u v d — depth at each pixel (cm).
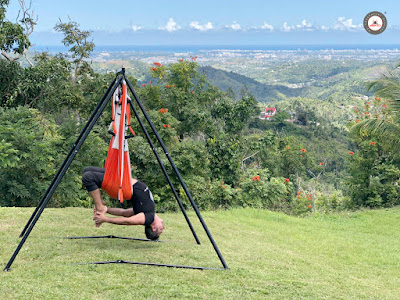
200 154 1443
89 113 2281
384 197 1750
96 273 428
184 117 2466
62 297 358
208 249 585
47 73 1967
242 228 886
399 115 1419
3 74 1877
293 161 2095
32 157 930
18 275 407
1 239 530
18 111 1080
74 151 462
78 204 1090
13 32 1838
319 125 7262
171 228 728
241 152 1938
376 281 598
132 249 528
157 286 405
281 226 1011
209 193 1354
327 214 1354
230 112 2516
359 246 864
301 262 639
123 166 468
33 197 966
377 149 1686
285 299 409
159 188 1380
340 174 3459
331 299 432
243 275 478
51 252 489
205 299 384
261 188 1360
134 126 1677
